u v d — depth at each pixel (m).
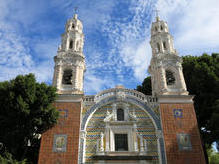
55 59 34.75
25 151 27.95
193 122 29.16
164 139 27.91
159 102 30.66
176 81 33.34
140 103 31.41
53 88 29.05
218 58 38.28
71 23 39.53
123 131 29.45
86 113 30.20
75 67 33.88
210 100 33.41
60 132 27.88
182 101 30.75
